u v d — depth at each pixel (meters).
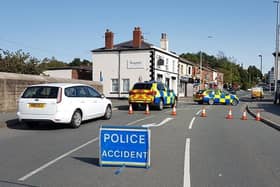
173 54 45.59
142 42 41.09
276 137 10.40
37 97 11.47
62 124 12.80
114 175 5.85
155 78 39.31
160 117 16.45
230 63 115.25
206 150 8.17
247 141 9.57
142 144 6.35
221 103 31.17
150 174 5.93
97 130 11.51
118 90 39.75
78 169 6.25
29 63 29.80
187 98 46.34
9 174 5.91
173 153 7.77
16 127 12.30
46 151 7.88
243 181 5.59
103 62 40.50
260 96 48.75
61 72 46.06
